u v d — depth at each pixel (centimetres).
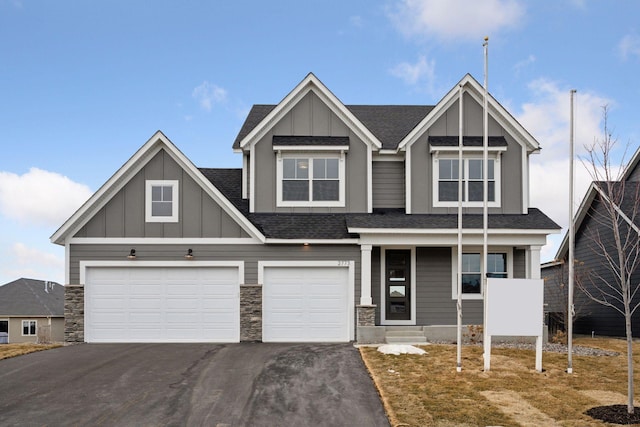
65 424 839
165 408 916
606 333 2025
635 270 1867
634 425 825
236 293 1625
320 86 1748
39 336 1852
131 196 1627
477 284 1731
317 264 1628
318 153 1758
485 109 1275
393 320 1720
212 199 1633
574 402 942
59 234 1595
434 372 1143
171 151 1628
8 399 967
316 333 1623
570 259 1190
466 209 1741
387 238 1608
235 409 912
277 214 1742
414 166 1758
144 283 1619
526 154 1758
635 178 2166
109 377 1117
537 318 1170
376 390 1021
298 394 996
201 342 1602
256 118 2061
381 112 2123
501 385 1046
